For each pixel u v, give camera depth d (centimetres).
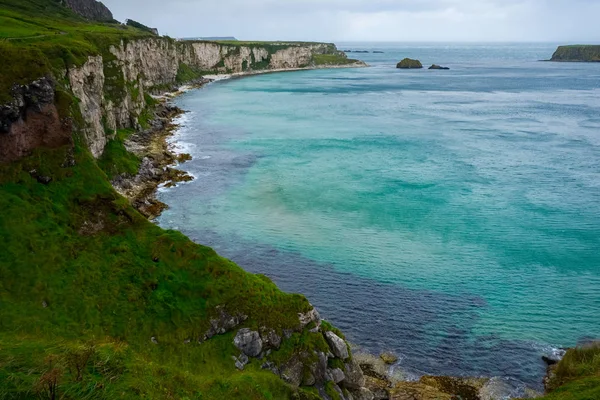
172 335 3073
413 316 4359
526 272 5062
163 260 3616
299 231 5944
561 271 5084
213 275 3491
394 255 5391
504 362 3816
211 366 2922
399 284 4847
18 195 3797
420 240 5738
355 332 4138
